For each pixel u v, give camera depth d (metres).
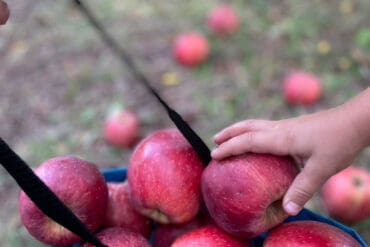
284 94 1.54
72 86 1.63
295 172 0.81
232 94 1.57
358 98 0.80
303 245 0.81
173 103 1.55
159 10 1.90
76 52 1.75
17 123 1.55
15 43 1.80
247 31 1.77
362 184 1.20
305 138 0.80
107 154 1.44
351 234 0.84
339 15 1.80
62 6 1.94
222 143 0.83
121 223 0.88
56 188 0.83
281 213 0.82
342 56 1.66
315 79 1.54
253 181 0.80
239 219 0.81
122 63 1.69
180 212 0.85
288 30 1.75
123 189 0.89
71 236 0.84
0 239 1.30
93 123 1.53
